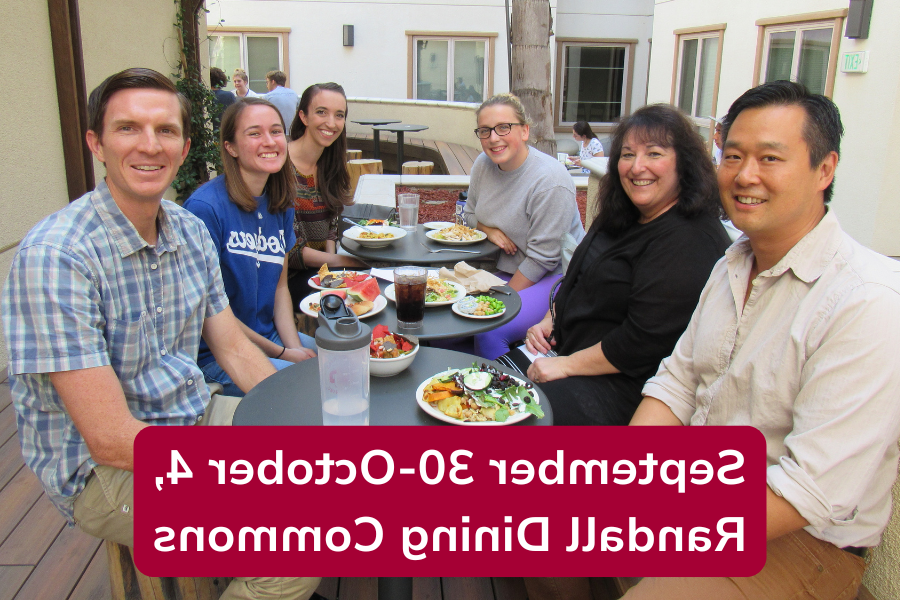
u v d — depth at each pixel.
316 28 11.74
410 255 3.08
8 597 1.88
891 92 5.99
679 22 10.27
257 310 2.48
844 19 6.78
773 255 1.36
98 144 1.41
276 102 8.91
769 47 8.19
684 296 1.95
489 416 1.50
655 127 1.97
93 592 1.90
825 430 1.20
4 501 2.27
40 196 3.55
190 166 5.93
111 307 1.43
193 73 5.99
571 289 2.36
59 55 3.68
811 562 1.30
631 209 2.16
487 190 3.41
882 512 1.32
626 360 2.05
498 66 11.95
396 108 11.26
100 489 1.46
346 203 3.48
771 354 1.33
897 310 1.18
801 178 1.25
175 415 1.58
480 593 1.97
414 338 1.80
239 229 2.35
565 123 12.94
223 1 11.55
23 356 1.32
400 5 11.67
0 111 3.15
